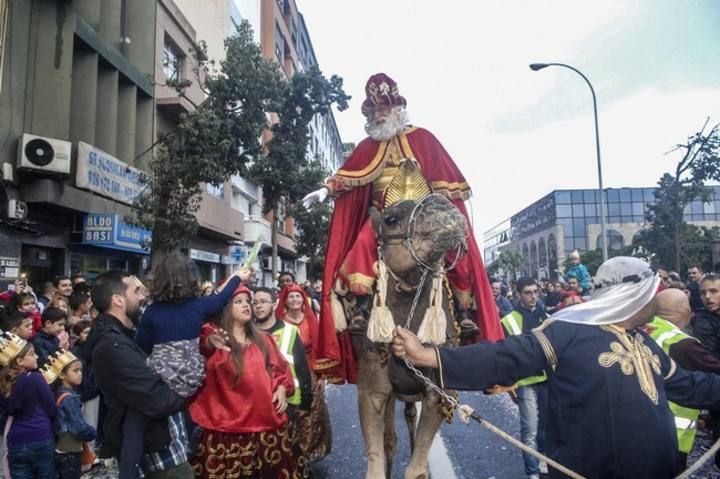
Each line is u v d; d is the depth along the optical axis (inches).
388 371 148.6
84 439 191.3
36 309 277.7
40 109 494.6
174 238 500.4
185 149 505.7
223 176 518.6
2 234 459.8
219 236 1006.4
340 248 172.7
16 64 471.5
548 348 106.6
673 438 103.1
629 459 99.2
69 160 486.3
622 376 102.9
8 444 176.4
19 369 176.4
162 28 758.5
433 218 141.6
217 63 1008.9
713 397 114.3
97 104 609.9
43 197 478.0
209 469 163.6
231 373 166.2
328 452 239.5
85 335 244.7
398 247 146.7
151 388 131.6
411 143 175.5
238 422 164.7
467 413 110.7
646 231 1310.3
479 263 170.4
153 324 145.9
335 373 166.1
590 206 2886.3
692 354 165.9
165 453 140.4
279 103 563.5
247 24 559.2
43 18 498.3
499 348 108.6
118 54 626.8
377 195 173.5
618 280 111.2
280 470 174.7
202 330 169.9
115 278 149.6
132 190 629.6
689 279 415.5
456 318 165.3
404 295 150.6
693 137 1036.5
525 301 255.3
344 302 165.6
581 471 101.8
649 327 178.4
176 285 148.5
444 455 248.7
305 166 719.7
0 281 453.1
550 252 2987.2
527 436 218.5
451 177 174.7
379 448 150.5
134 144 673.0
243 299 172.4
